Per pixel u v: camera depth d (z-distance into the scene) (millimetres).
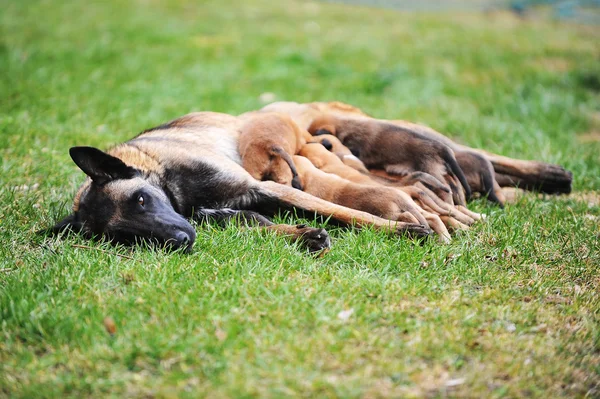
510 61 15297
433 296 5234
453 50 16047
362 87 13000
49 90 11047
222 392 4094
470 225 6668
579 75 13992
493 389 4246
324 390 4117
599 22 20469
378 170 7496
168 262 5539
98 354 4402
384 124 7520
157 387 4160
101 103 10711
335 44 16250
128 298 4988
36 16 17422
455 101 12367
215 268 5512
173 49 14906
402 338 4664
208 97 11758
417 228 6121
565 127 11203
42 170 7914
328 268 5656
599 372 4461
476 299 5246
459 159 7547
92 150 5926
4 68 12258
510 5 22375
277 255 5758
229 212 6590
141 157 6426
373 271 5605
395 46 16297
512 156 9273
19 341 4621
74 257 5660
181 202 6566
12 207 6820
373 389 4164
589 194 8180
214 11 19641
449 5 22531
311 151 7219
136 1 20172
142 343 4492
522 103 11805
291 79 13297
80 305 4934
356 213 6328
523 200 7535
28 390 4121
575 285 5633
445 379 4293
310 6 21281
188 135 7000
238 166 6715
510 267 5879
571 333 4875
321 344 4516
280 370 4266
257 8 20391
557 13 21484
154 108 10766
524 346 4668
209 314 4805
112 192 5992
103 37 15344
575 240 6438
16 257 5820
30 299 4930
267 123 7121
